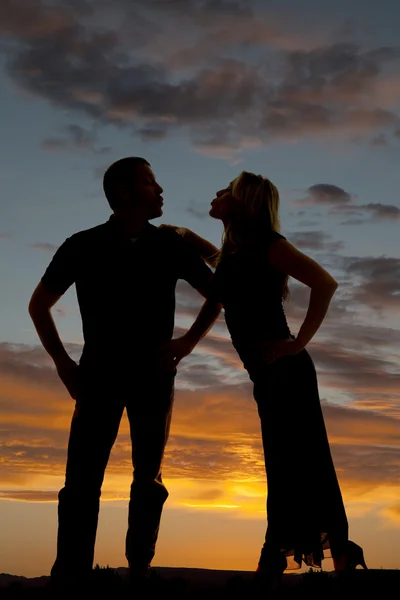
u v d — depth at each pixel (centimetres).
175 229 436
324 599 324
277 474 361
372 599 318
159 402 406
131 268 405
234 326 369
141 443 405
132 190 407
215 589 344
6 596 347
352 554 355
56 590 353
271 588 348
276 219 374
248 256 364
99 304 406
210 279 416
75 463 402
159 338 408
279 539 356
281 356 360
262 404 366
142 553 399
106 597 343
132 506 404
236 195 369
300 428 359
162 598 337
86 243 408
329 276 359
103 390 403
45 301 412
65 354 415
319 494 358
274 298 363
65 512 398
